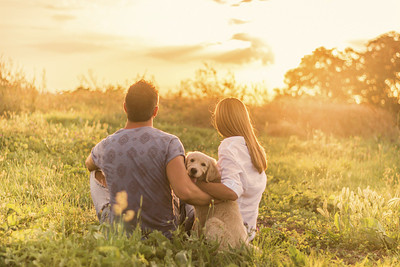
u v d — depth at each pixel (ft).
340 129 53.62
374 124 53.11
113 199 11.39
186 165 11.75
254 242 13.48
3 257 9.80
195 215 12.41
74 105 49.65
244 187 12.28
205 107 55.62
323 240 15.79
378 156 35.53
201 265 10.35
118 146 11.05
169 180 11.00
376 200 18.19
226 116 12.75
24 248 10.22
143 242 10.87
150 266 10.11
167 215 11.59
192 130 45.52
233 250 11.11
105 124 38.06
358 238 15.62
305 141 45.32
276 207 21.21
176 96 63.21
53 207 15.44
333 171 31.17
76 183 20.17
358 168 32.71
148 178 10.96
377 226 15.70
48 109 44.73
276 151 39.32
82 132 32.19
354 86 74.95
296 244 15.02
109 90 54.19
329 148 39.40
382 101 66.39
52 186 18.79
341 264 12.92
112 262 9.15
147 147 10.90
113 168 11.10
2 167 21.76
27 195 17.74
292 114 55.98
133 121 11.30
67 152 27.50
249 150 12.42
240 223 11.74
